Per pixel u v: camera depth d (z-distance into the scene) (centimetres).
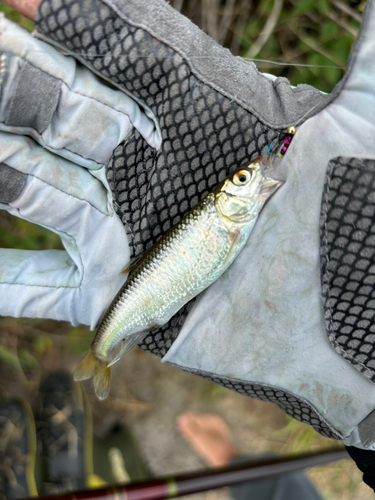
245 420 47
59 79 20
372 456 23
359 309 21
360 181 19
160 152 22
